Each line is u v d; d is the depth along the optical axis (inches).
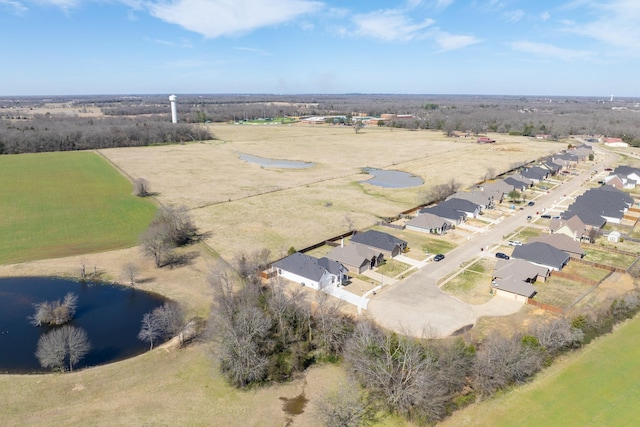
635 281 2308.1
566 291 2192.4
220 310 1742.1
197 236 3014.3
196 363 1627.7
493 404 1387.8
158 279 2380.7
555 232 3006.9
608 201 3555.6
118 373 1568.7
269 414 1370.6
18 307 2090.3
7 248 2815.0
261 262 2417.6
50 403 1411.2
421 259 2610.7
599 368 1560.0
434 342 1643.7
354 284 2271.2
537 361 1519.4
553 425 1299.2
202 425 1323.8
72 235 3065.9
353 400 1396.4
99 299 2174.0
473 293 2166.6
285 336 1699.1
